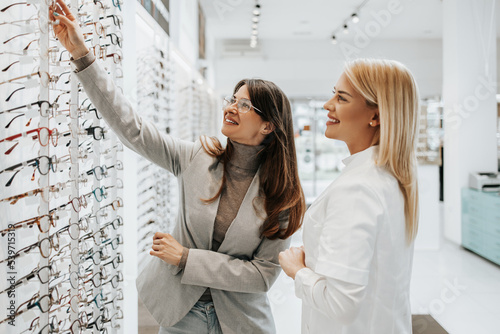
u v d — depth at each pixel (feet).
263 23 23.86
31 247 3.10
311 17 22.65
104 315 4.23
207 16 22.25
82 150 3.99
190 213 4.13
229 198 4.22
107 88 3.60
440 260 15.25
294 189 4.25
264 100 4.05
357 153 3.39
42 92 2.80
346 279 2.83
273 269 4.17
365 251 2.87
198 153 4.29
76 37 3.34
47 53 2.86
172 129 11.11
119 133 3.88
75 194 3.42
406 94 3.19
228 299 4.09
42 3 2.81
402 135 3.19
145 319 7.77
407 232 3.35
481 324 9.85
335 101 3.48
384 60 3.30
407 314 3.43
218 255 4.00
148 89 8.31
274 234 4.15
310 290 3.15
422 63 27.07
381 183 3.12
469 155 16.94
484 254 15.15
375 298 3.14
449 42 16.98
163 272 4.16
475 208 15.76
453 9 16.63
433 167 16.43
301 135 28.40
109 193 4.46
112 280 4.49
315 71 27.20
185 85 14.85
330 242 2.99
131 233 7.05
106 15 4.30
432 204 16.48
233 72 27.07
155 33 8.45
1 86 2.97
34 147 3.36
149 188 8.11
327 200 3.30
